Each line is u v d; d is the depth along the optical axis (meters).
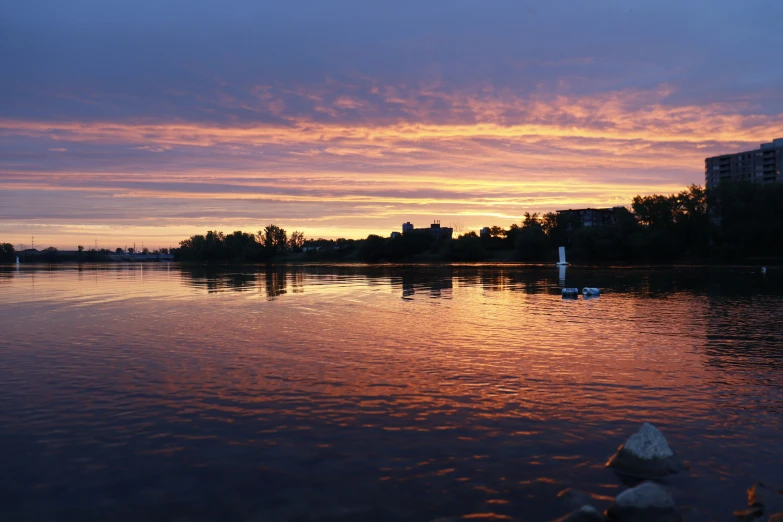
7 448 7.85
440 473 7.12
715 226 113.12
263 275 63.84
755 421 9.02
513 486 6.78
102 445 7.99
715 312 23.30
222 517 6.02
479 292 35.19
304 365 12.95
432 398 10.29
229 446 7.96
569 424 8.90
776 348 15.03
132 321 20.52
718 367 12.74
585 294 31.50
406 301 28.73
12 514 6.06
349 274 66.56
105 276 60.59
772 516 5.95
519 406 9.81
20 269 90.56
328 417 9.22
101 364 13.01
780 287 38.38
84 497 6.45
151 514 6.08
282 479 6.93
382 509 6.21
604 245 115.06
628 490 6.31
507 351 14.66
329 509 6.20
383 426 8.80
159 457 7.57
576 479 6.98
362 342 16.02
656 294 32.72
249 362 13.27
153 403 9.93
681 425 8.83
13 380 11.48
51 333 17.59
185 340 16.30
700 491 6.66
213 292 35.06
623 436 8.39
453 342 16.02
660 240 107.31
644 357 13.87
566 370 12.46
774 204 101.56
